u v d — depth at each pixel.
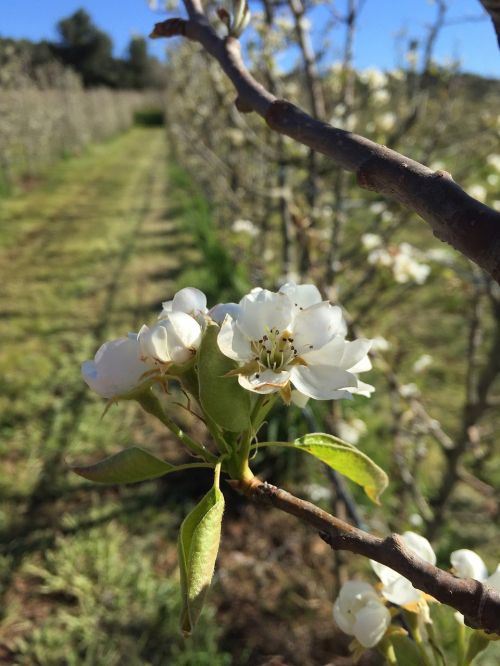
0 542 3.91
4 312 7.56
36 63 32.66
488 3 0.63
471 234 0.57
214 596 3.61
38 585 3.62
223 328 0.82
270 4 3.12
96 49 49.94
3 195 14.49
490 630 0.63
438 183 0.61
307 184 3.54
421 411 3.38
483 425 4.55
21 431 5.00
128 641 3.19
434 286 7.25
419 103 3.42
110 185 17.31
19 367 6.05
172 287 8.45
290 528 4.10
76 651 3.19
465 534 3.81
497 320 2.84
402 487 3.78
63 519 4.06
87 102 28.28
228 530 4.11
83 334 6.90
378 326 4.70
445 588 0.64
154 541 3.95
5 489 4.34
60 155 21.78
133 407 5.30
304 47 2.68
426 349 6.29
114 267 9.44
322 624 3.39
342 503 2.71
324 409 4.21
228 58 0.96
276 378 0.82
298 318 0.86
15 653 3.21
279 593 3.61
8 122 15.86
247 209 6.89
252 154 5.80
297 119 0.79
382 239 3.25
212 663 3.08
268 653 3.26
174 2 3.73
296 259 4.69
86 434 4.93
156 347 0.88
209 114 7.37
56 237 11.24
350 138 0.71
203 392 0.80
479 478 4.27
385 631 0.98
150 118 43.31
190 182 14.92
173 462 4.58
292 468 4.31
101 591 3.49
